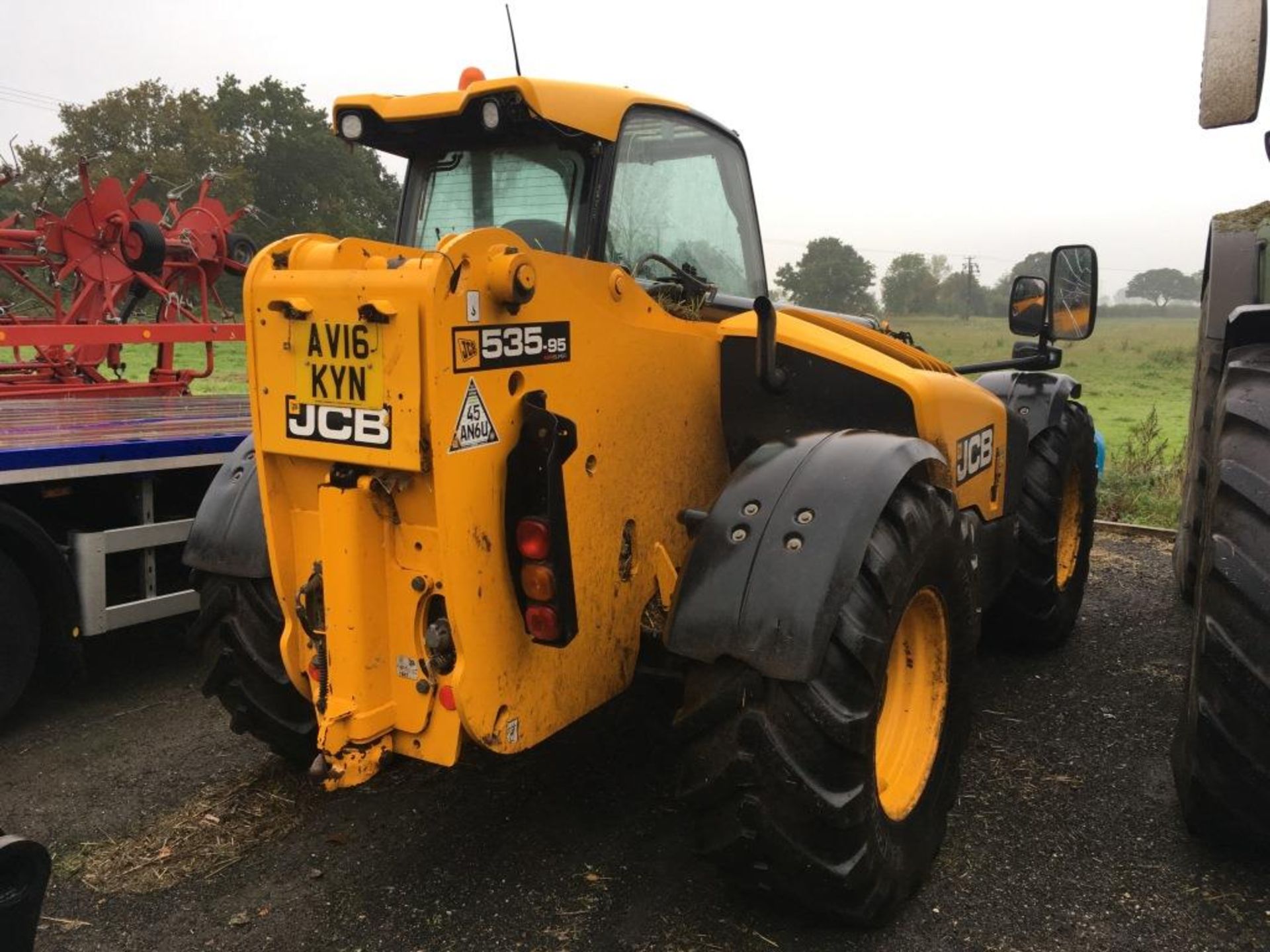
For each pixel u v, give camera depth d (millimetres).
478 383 2066
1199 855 2732
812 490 2301
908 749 2594
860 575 2229
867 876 2219
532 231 2883
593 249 2789
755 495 2344
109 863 2773
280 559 2348
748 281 3658
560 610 2176
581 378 2334
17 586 3641
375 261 2096
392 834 2885
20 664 3664
